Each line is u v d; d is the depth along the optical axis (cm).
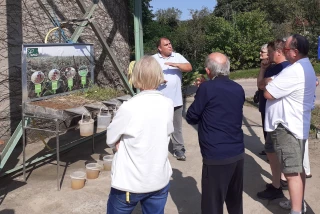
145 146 226
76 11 651
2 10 527
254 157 530
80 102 425
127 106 226
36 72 405
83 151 549
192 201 390
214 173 279
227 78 289
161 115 231
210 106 278
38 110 392
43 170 471
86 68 490
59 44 436
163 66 499
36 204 375
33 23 570
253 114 830
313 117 752
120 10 780
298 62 307
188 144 601
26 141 566
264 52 422
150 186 228
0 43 529
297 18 1984
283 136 310
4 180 434
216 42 2006
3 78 538
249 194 407
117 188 228
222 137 277
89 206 373
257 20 1962
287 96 305
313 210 367
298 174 313
